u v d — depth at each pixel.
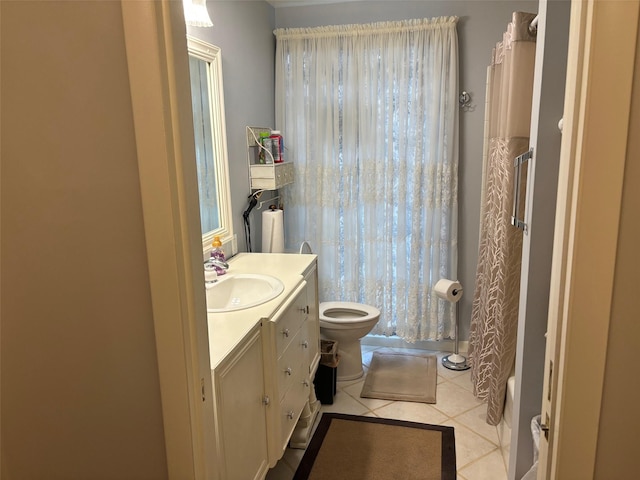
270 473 2.33
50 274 1.11
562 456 1.00
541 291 1.85
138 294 1.09
